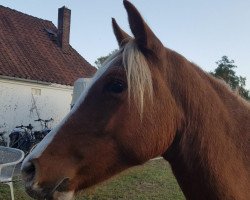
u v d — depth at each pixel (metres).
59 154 0.62
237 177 0.63
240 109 0.69
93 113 0.63
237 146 0.65
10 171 1.76
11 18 5.75
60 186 0.62
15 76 4.51
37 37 5.76
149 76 0.62
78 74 5.51
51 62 5.38
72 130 0.63
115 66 0.64
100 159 0.63
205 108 0.66
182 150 0.65
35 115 4.82
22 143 3.61
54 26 6.41
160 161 3.64
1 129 4.40
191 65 0.71
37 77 4.79
